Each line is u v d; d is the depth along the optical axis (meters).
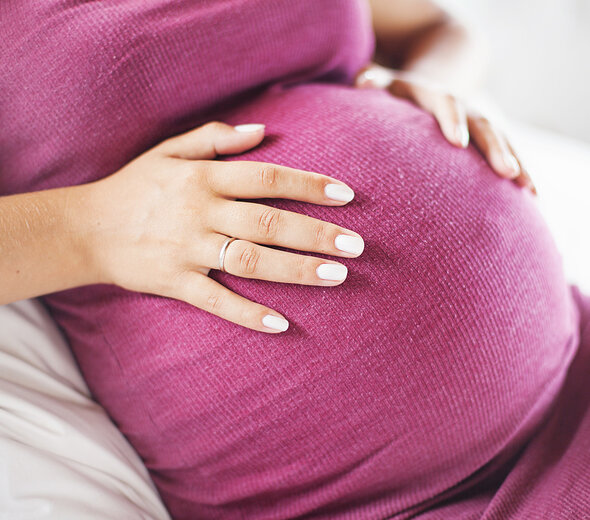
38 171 0.48
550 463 0.50
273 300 0.42
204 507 0.51
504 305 0.44
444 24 0.90
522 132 1.03
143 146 0.49
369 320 0.42
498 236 0.45
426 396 0.43
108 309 0.50
